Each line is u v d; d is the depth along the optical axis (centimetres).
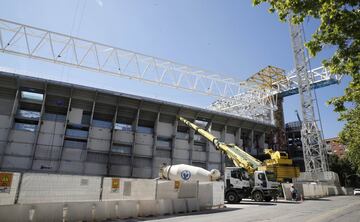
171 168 2409
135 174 3756
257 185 2533
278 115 5978
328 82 5128
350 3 629
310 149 5100
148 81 3303
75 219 1207
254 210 1811
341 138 2923
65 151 3416
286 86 5966
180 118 4006
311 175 4841
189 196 1814
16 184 1096
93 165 3516
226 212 1703
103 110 3825
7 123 3247
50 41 2800
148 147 3950
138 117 3950
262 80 6178
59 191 1211
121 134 3794
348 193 5284
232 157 2716
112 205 1366
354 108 2117
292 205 2247
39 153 3266
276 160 2709
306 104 5281
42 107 3378
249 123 4891
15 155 3155
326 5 650
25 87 3416
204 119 4572
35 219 1082
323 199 3322
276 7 762
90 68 2989
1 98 3350
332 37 695
